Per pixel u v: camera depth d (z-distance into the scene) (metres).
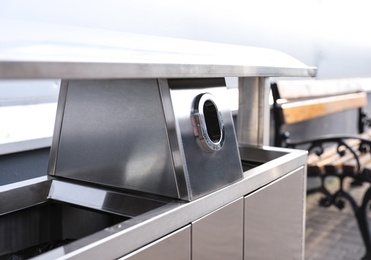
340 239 2.85
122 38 0.97
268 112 1.65
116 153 1.11
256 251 1.25
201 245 1.03
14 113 1.69
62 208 1.19
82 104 1.15
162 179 1.03
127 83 1.05
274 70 1.27
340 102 3.57
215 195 1.06
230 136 1.17
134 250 0.84
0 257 1.04
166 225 0.91
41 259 0.71
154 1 2.09
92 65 0.69
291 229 1.46
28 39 0.72
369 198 2.55
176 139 0.99
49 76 0.63
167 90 0.99
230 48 1.34
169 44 1.07
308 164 2.72
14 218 1.09
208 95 1.09
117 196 1.09
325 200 2.91
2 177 1.61
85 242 0.77
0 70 0.57
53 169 1.24
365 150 2.89
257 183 1.23
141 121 1.04
